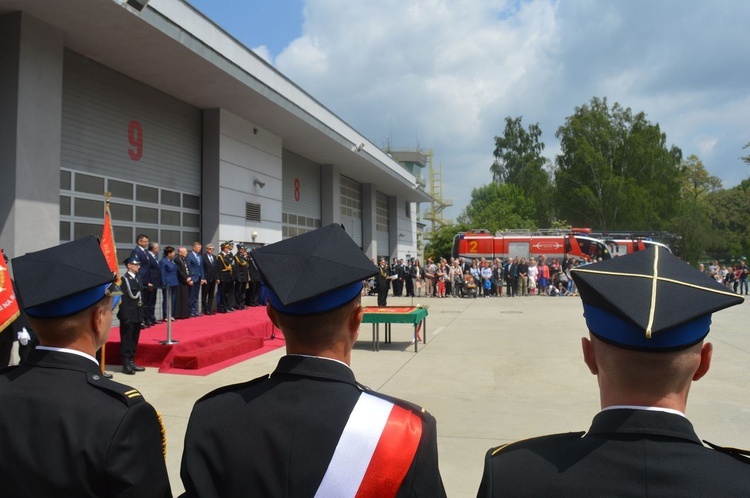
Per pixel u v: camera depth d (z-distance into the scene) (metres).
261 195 18.31
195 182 15.69
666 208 45.62
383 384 7.64
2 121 9.53
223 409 1.55
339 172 25.95
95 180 11.98
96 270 1.94
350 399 1.51
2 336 6.27
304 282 1.53
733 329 13.71
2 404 1.77
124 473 1.67
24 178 9.58
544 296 26.38
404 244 37.31
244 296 15.73
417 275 27.02
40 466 1.66
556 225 44.44
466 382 7.77
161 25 10.49
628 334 1.21
